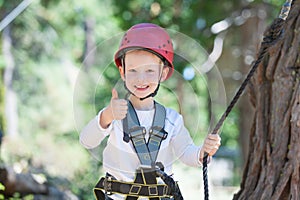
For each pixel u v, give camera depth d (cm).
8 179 1246
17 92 3475
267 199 632
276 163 641
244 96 1927
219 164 3048
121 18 1938
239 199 667
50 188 1355
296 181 621
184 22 1848
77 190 1512
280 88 661
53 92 3628
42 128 3478
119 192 520
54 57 3638
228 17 1869
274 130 657
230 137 3481
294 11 675
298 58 661
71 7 3291
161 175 513
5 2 2402
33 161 1775
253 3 1842
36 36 3300
